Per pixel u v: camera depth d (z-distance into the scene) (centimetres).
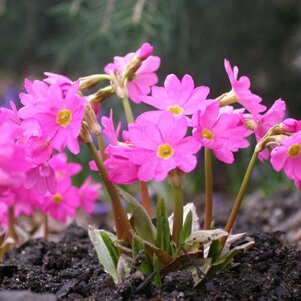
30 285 38
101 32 79
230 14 100
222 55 101
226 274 37
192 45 99
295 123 36
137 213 37
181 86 36
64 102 34
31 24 102
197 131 35
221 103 37
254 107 36
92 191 50
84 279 39
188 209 40
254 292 36
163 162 34
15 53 107
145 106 93
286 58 107
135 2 79
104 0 81
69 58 98
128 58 41
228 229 38
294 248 42
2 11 88
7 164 32
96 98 39
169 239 37
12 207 49
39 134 35
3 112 35
